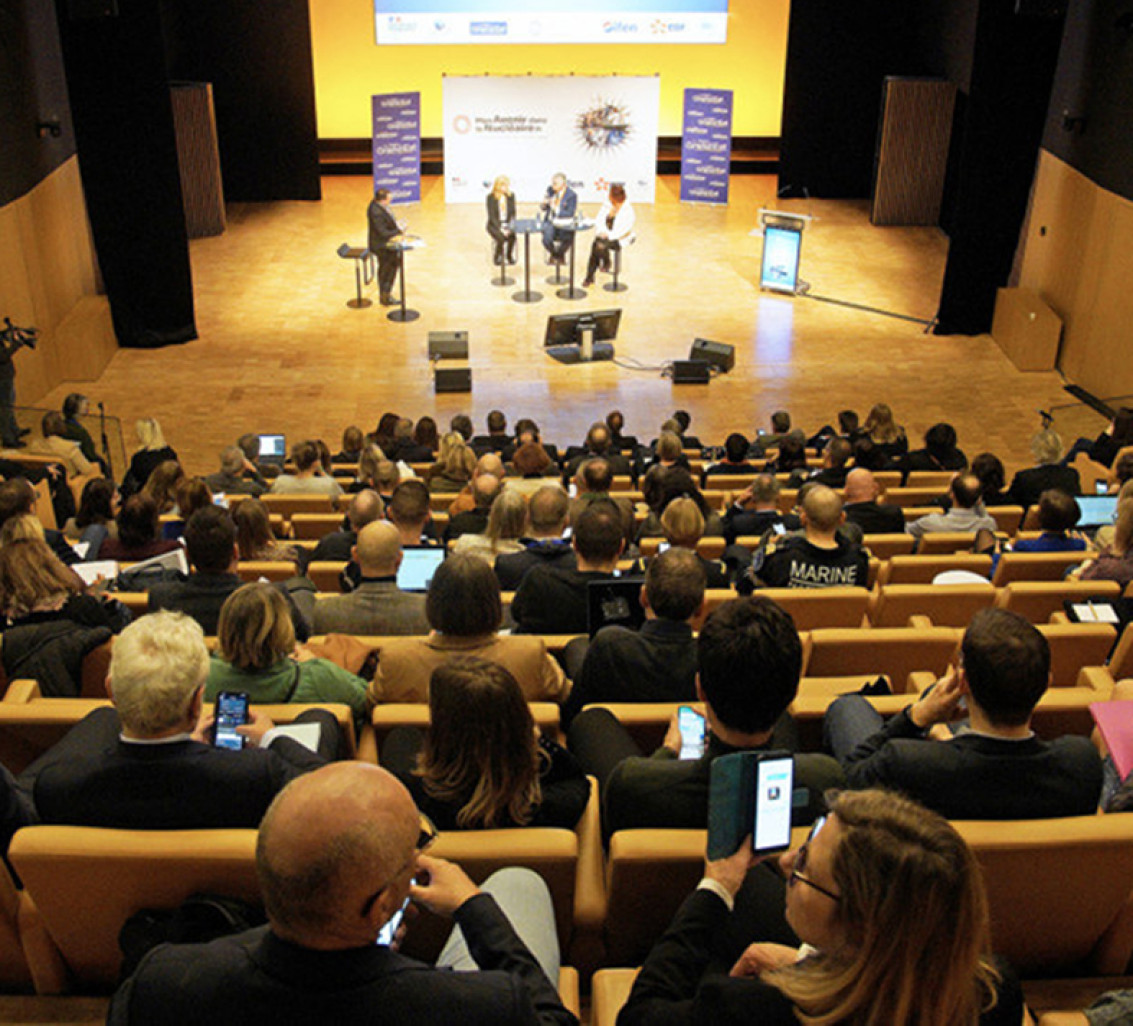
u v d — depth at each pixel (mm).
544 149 21562
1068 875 2621
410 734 3264
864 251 19484
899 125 20125
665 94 23078
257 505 6094
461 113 21188
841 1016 1586
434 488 8648
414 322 16141
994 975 1767
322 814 1588
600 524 4574
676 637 3668
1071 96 14656
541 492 5371
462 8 21906
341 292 17266
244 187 21719
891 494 8516
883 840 1581
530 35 22109
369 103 22906
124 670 2508
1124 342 13023
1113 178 13359
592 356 14945
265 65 20906
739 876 2125
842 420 11094
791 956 1944
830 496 5180
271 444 10867
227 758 2576
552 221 17359
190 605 4574
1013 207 15367
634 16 22031
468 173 21578
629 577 4562
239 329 15898
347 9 22047
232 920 2465
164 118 14367
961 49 19469
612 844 2604
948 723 3283
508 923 1986
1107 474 9539
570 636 4418
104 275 14875
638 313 16531
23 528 4223
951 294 15844
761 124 23531
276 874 1581
